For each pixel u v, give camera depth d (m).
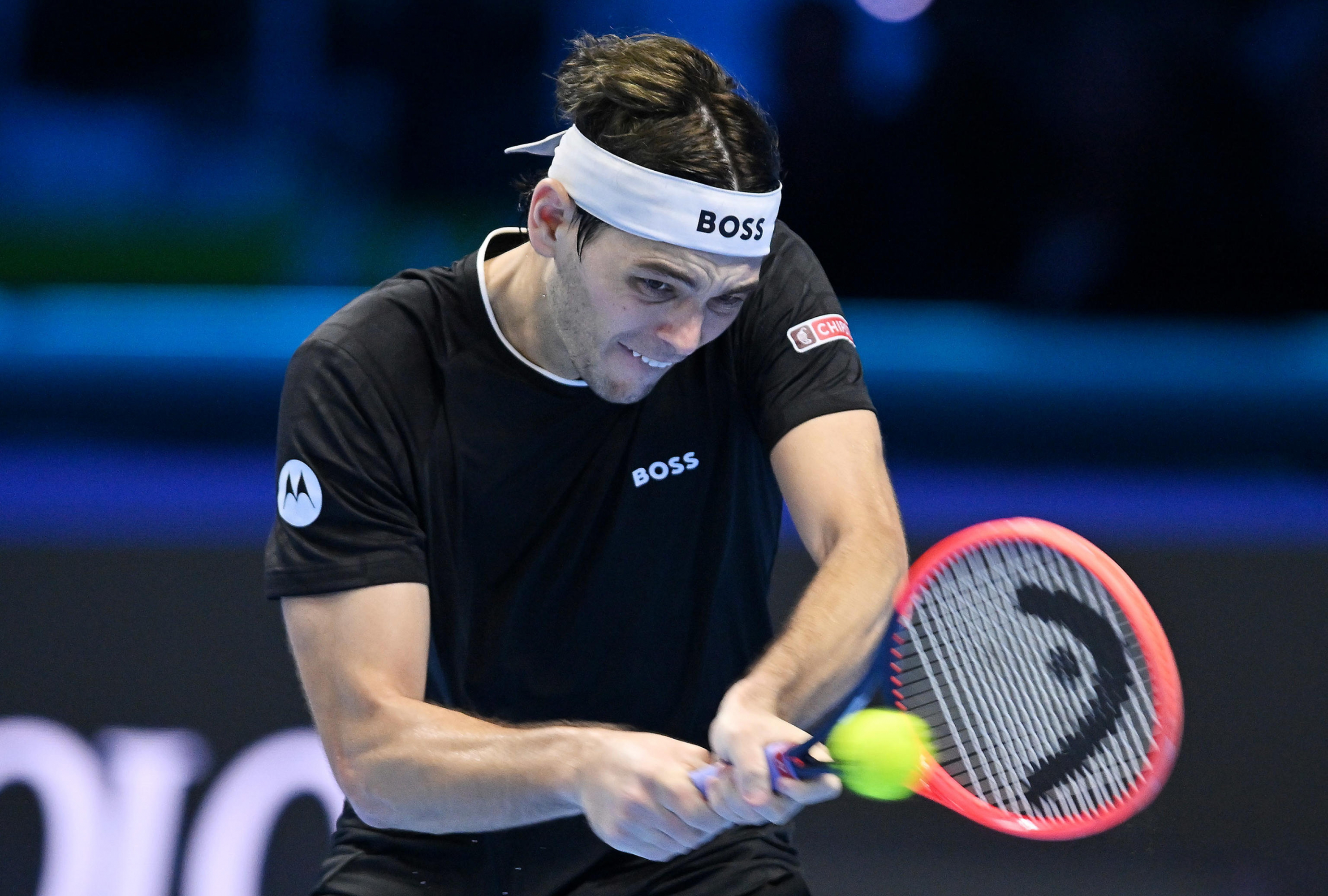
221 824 15.49
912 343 40.56
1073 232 40.31
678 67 7.58
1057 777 8.18
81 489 25.81
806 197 40.72
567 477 8.52
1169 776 16.28
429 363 8.38
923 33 39.34
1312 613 19.19
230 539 21.11
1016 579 8.40
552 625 8.73
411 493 8.30
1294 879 15.14
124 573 19.14
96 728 16.59
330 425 8.08
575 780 7.03
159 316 41.03
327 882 8.98
